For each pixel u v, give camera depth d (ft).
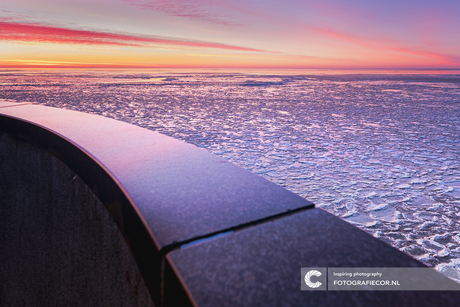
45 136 4.23
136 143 3.78
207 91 86.07
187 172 2.84
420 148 22.33
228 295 1.36
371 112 43.47
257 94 76.74
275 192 2.42
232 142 23.85
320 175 16.02
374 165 17.92
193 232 1.82
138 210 2.06
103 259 2.89
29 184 4.57
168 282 1.58
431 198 13.00
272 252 1.65
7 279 5.21
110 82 130.62
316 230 1.87
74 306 3.63
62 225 3.82
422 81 185.98
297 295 1.37
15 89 80.79
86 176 3.23
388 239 9.62
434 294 1.36
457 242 9.43
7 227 5.12
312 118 37.45
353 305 1.31
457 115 40.60
